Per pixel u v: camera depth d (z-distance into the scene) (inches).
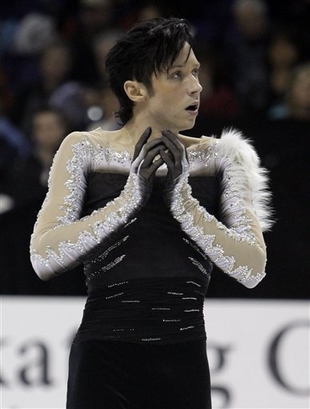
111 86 333.1
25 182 776.3
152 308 313.7
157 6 1006.4
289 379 582.9
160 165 306.3
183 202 309.4
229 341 586.9
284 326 588.4
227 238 315.0
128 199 306.7
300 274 629.9
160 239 317.1
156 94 320.8
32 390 583.5
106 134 334.0
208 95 906.7
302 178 633.6
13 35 1073.5
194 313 319.9
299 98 823.7
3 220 622.5
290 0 1058.1
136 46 321.1
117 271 316.2
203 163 331.0
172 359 314.3
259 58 964.0
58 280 621.3
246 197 329.1
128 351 313.6
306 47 948.6
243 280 322.0
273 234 629.9
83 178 326.0
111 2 1030.4
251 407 580.7
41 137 796.0
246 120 658.2
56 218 319.9
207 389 320.5
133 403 313.7
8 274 622.5
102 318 317.1
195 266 320.5
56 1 1097.4
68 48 967.6
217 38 1027.3
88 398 315.3
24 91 941.8
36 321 592.4
